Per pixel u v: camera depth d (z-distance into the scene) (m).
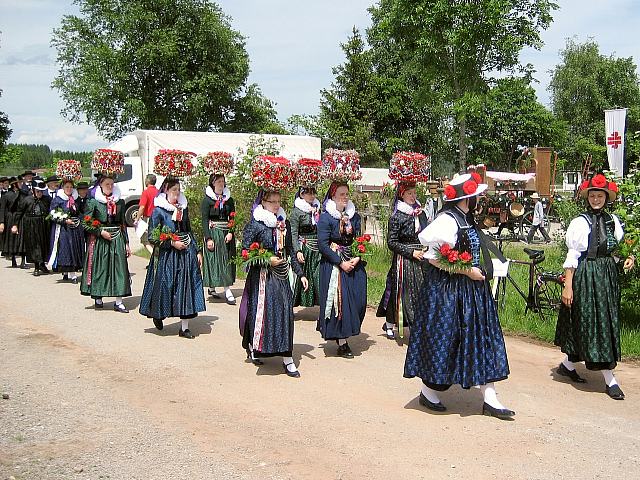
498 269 8.46
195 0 37.41
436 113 38.22
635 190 7.50
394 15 22.56
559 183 35.91
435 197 13.35
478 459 4.29
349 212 6.92
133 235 20.14
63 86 36.53
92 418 4.98
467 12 20.78
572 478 4.04
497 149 41.28
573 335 5.81
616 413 5.25
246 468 4.13
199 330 7.95
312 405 5.32
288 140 22.98
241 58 38.84
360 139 37.75
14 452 4.32
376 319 8.79
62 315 8.69
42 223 12.39
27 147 42.75
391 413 5.15
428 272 5.09
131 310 9.09
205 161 10.01
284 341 6.10
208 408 5.24
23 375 6.02
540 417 5.11
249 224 6.22
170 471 4.07
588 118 48.56
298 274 6.34
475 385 4.89
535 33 21.36
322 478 4.00
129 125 37.34
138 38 36.62
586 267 5.67
